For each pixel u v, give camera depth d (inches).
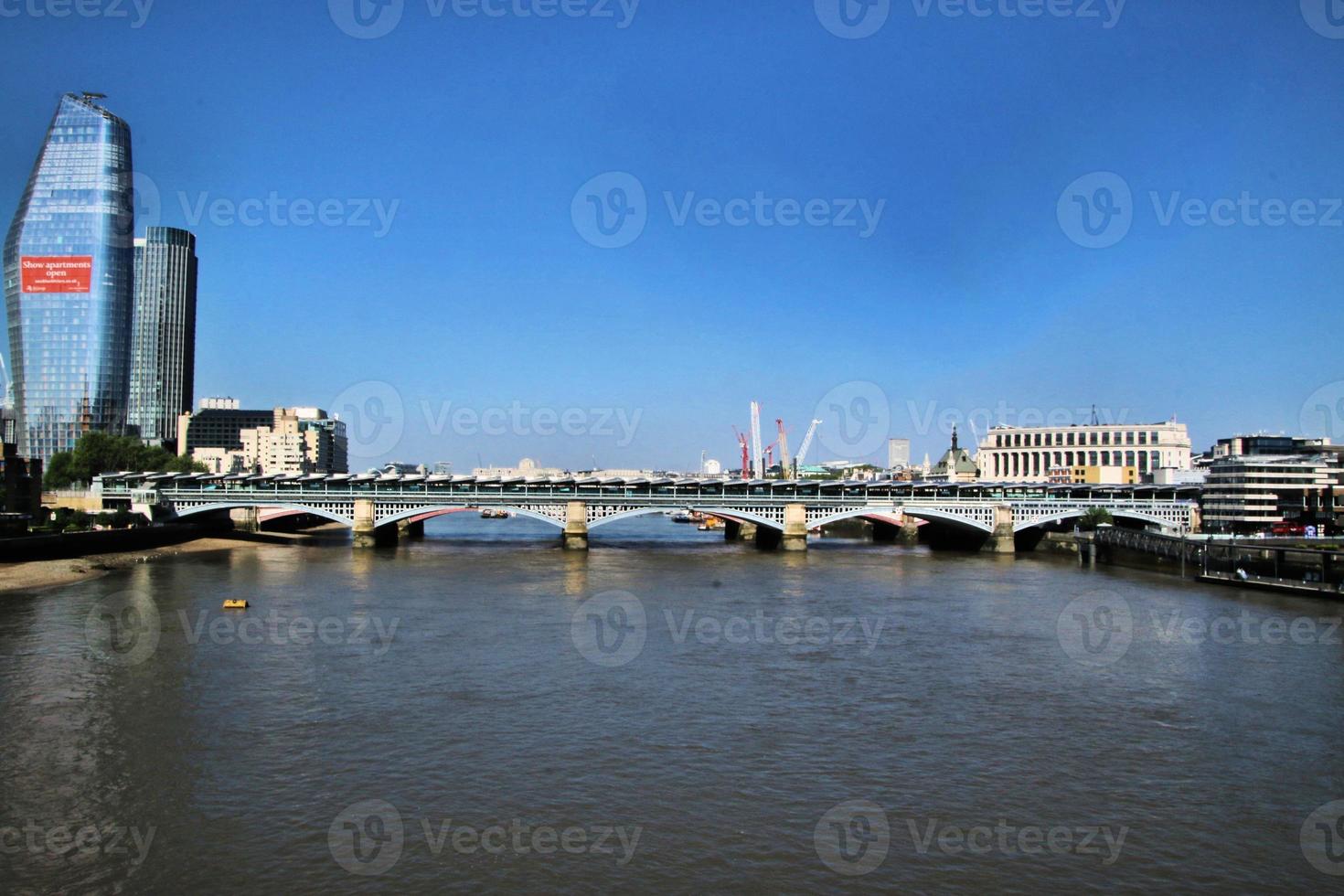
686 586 6624.0
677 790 2655.0
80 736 3026.6
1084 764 2876.5
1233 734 3161.9
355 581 6683.1
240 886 2112.5
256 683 3644.2
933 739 3090.6
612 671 3887.8
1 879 2133.4
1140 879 2201.0
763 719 3275.1
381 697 3479.3
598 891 2110.0
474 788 2650.1
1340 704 3506.4
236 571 7308.1
